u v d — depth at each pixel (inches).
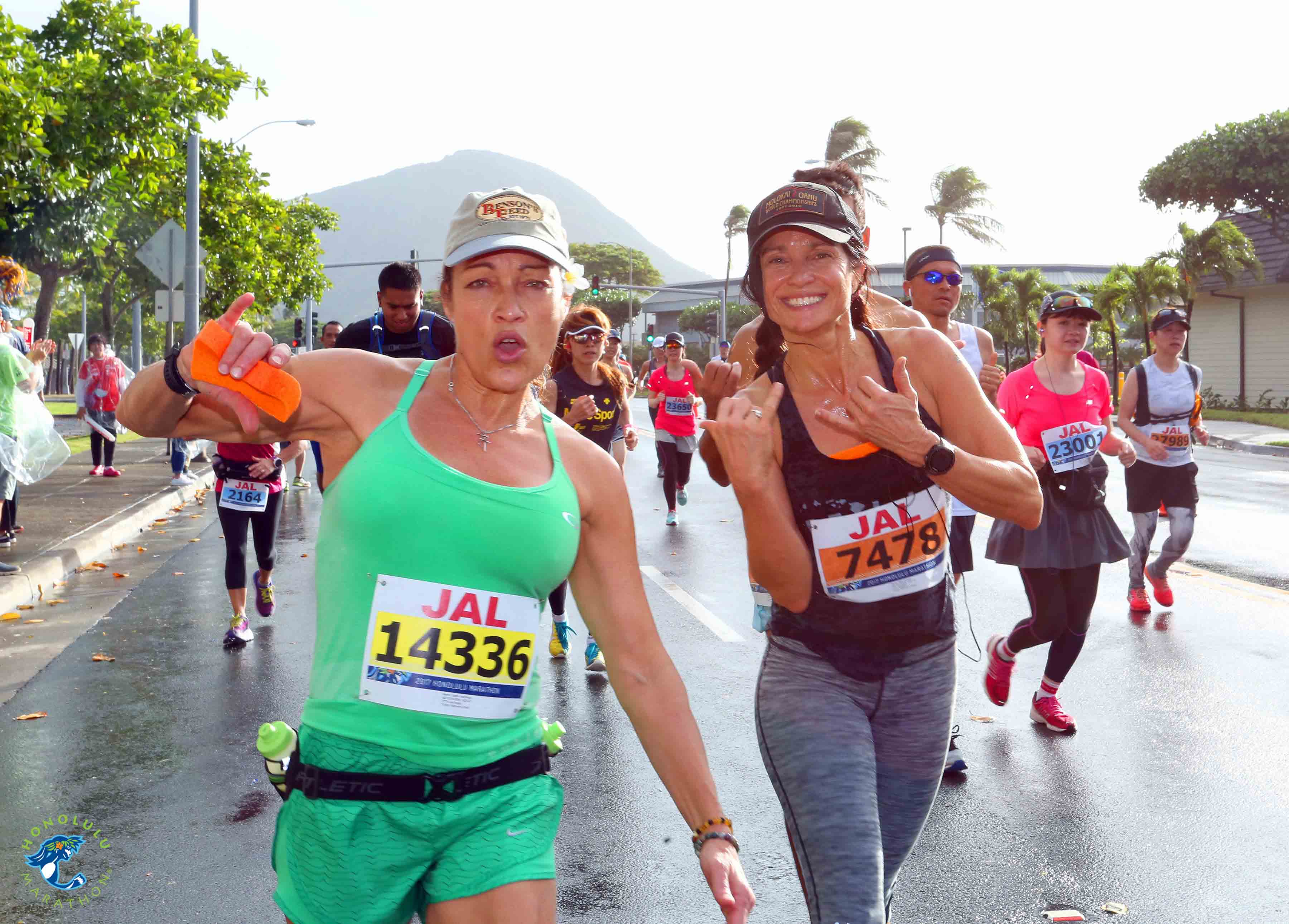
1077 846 157.5
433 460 78.0
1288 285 1384.1
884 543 101.7
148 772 189.2
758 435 98.3
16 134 506.9
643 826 166.6
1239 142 1387.8
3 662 262.4
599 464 86.6
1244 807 170.6
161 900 142.2
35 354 371.9
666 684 86.8
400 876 78.5
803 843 96.3
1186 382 299.1
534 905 77.9
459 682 78.4
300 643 280.2
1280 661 254.4
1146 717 215.9
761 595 115.2
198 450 797.2
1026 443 202.2
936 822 166.6
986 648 234.8
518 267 80.3
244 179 1010.7
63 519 462.9
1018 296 2058.3
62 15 605.9
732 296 4013.3
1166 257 1414.9
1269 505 521.3
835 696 102.1
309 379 81.7
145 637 287.4
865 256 105.0
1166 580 312.5
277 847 84.1
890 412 95.0
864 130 1828.2
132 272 1155.3
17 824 166.7
